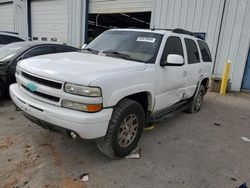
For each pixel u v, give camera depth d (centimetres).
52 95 284
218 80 904
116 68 312
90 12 1335
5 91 559
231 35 937
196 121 541
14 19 1764
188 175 314
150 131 457
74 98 269
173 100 449
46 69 298
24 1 1630
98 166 319
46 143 371
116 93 293
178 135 449
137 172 312
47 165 312
